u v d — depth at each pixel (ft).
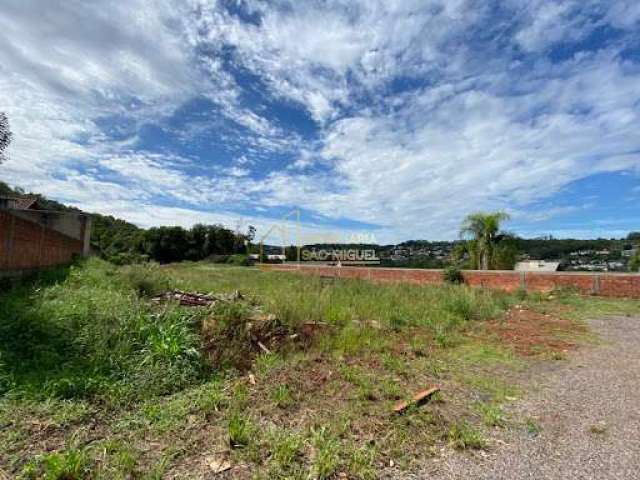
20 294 22.66
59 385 11.54
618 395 13.38
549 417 11.53
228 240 187.83
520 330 25.34
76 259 53.57
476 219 68.44
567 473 8.43
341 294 34.24
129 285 28.12
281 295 28.22
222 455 8.80
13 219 27.14
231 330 18.04
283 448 8.93
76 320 16.49
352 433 10.19
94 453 8.69
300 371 15.14
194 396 12.05
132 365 13.48
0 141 43.83
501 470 8.56
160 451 8.93
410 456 9.16
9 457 8.37
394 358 17.65
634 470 8.52
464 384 14.58
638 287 40.86
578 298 41.42
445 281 57.00
